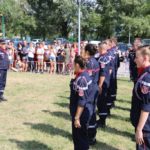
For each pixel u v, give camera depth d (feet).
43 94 45.47
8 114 34.42
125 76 70.49
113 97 33.73
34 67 72.74
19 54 73.92
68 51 69.56
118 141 26.96
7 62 40.47
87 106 20.59
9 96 43.65
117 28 157.28
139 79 17.02
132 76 31.35
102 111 29.89
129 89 51.88
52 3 158.71
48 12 160.66
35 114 34.58
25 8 156.76
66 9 152.66
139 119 17.04
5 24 150.00
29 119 32.68
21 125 30.66
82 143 20.77
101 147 25.52
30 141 26.58
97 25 155.22
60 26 163.63
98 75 25.66
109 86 30.60
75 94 20.42
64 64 69.92
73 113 20.58
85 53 24.91
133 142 26.91
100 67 28.09
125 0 146.92
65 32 163.84
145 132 16.89
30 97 43.27
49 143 26.20
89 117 20.72
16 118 32.96
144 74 16.88
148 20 149.28
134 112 17.56
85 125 20.63
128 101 41.91
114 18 152.05
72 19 153.07
